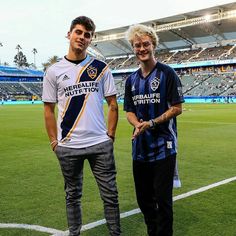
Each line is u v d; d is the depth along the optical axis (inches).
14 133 624.7
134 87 161.9
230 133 597.3
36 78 3149.6
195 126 722.2
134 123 159.0
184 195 240.5
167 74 155.3
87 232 181.5
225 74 2503.7
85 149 155.9
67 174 159.9
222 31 2549.2
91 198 237.9
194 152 410.9
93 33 155.3
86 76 154.6
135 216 202.7
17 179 292.5
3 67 3083.2
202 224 189.5
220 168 325.7
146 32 154.6
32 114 1189.7
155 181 157.9
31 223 193.3
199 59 2613.2
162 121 153.9
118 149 442.9
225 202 225.3
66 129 156.2
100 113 158.7
